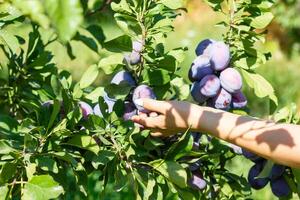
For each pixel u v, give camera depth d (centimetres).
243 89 547
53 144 140
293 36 804
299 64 766
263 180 172
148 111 153
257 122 147
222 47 157
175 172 146
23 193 129
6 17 165
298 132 143
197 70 161
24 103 152
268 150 144
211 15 911
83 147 142
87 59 674
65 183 150
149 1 157
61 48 681
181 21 897
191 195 153
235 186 174
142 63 156
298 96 611
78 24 55
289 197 174
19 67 187
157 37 158
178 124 150
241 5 166
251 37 165
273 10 806
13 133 151
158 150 157
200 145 170
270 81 654
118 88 153
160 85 157
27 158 135
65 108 149
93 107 166
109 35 627
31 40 185
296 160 142
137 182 145
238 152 169
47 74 185
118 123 150
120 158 148
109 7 217
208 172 173
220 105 160
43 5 55
